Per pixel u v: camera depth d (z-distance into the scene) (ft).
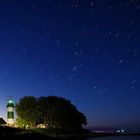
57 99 524.52
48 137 397.60
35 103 508.53
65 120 521.24
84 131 620.08
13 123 449.48
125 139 502.79
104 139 468.75
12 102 457.68
